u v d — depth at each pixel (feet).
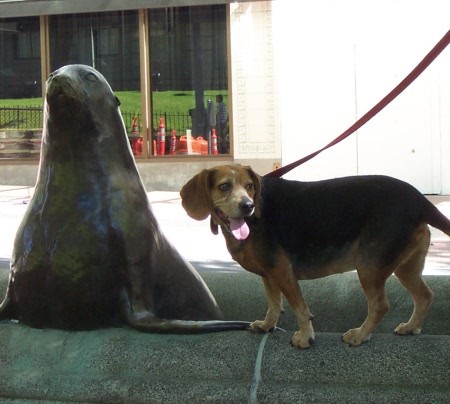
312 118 46.29
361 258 11.02
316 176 46.26
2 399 11.55
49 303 12.27
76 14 51.78
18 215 40.24
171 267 13.19
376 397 10.23
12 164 53.01
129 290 12.32
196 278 13.71
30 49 52.75
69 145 12.41
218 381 10.89
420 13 43.96
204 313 13.64
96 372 11.43
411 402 10.12
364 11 44.73
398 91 12.99
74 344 11.84
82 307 12.16
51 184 12.43
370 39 44.83
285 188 11.24
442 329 13.71
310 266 11.21
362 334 10.84
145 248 12.51
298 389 10.49
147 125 51.19
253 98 48.73
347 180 11.26
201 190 11.07
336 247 11.12
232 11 48.55
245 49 48.55
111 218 12.23
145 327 11.94
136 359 11.37
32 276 12.31
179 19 50.24
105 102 12.71
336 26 45.24
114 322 12.42
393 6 44.34
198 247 31.19
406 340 10.85
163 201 45.19
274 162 48.44
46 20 52.26
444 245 30.42
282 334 11.43
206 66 50.19
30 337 12.13
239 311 14.84
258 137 48.83
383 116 44.70
